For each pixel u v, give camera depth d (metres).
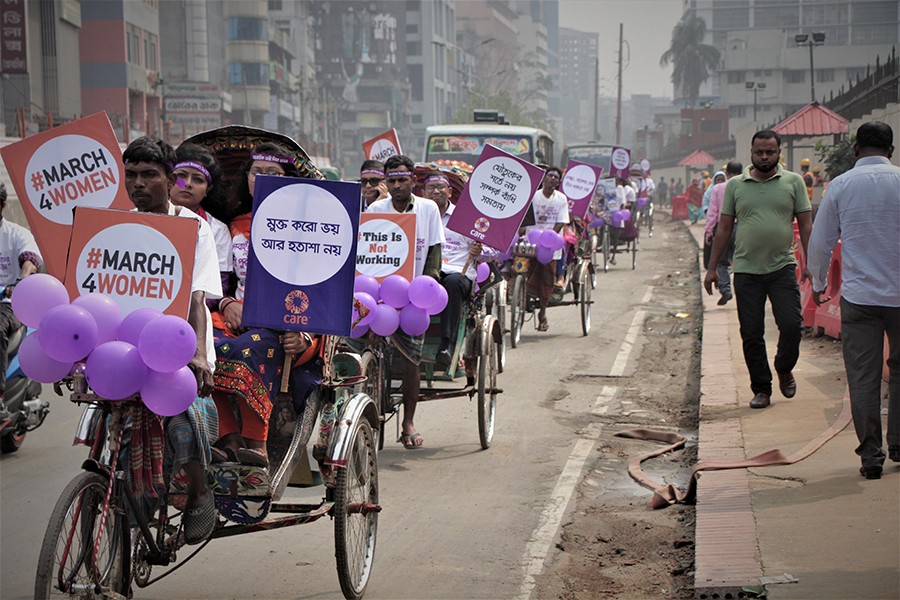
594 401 9.76
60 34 43.53
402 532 6.09
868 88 22.02
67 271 4.19
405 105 116.31
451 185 9.78
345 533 4.90
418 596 5.14
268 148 5.36
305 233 4.78
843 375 9.43
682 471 7.44
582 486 7.06
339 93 109.88
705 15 107.19
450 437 8.43
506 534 6.06
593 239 18.67
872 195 6.23
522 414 9.23
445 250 9.78
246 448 4.73
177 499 4.36
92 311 4.00
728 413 8.39
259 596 5.09
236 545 5.89
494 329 8.28
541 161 21.22
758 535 5.46
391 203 7.70
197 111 56.25
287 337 4.81
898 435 6.42
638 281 20.58
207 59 63.44
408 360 7.50
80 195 6.36
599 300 17.55
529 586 5.27
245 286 4.81
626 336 13.65
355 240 4.76
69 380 4.45
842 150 21.14
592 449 8.02
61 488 6.94
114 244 4.20
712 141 84.25
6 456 7.84
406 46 118.44
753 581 4.86
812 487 6.22
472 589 5.23
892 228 6.19
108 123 6.36
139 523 4.27
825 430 7.57
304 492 6.96
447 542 5.92
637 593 5.17
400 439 7.83
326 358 5.13
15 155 6.31
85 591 4.06
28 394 7.91
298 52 94.88
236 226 5.44
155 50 57.31
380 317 7.11
